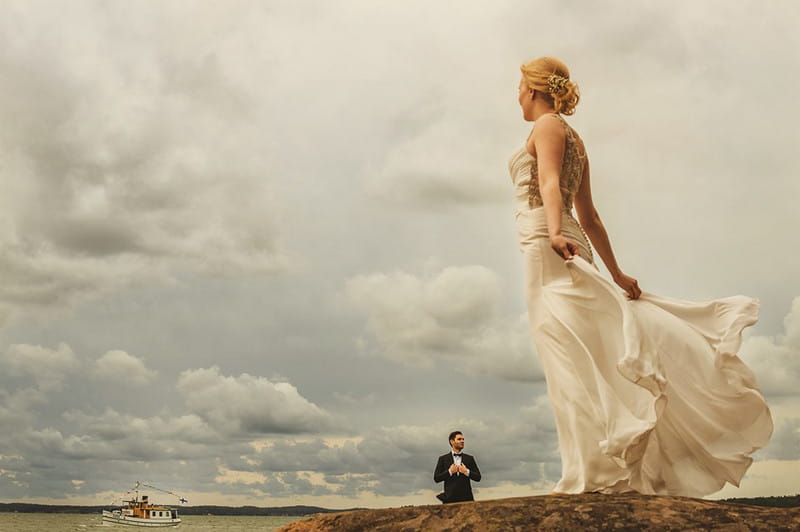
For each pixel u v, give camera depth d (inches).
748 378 146.3
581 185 162.6
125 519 2726.4
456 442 340.5
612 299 135.0
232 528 5615.2
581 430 132.9
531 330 147.5
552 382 140.2
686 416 146.6
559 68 157.3
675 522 104.3
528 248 149.1
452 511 114.6
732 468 143.9
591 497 113.9
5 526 5241.1
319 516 124.9
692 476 145.2
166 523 2738.7
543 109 157.4
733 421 146.6
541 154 147.4
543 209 151.3
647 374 127.0
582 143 159.9
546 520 108.0
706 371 149.4
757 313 150.4
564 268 148.2
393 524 115.2
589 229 166.1
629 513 106.7
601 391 130.0
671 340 152.3
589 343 137.5
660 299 161.2
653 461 144.8
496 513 111.0
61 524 5600.4
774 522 102.2
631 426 126.9
